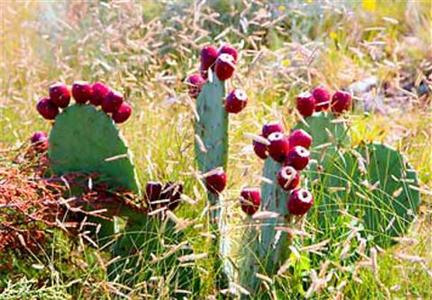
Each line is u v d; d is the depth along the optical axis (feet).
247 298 9.44
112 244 10.25
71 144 10.19
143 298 9.59
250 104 13.93
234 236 10.30
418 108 14.38
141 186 11.96
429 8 19.70
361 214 10.23
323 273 8.94
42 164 10.32
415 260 9.25
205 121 9.98
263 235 9.31
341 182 10.39
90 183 9.73
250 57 16.58
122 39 17.46
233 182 11.36
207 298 9.50
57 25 18.31
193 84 10.46
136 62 16.58
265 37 18.67
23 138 13.85
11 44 17.81
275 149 8.87
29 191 9.63
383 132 13.15
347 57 17.12
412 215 10.23
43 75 17.34
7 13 18.66
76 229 10.14
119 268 10.07
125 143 10.10
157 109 14.21
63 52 17.97
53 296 9.23
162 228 9.54
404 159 10.38
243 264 9.54
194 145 10.80
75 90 10.06
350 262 9.97
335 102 10.21
